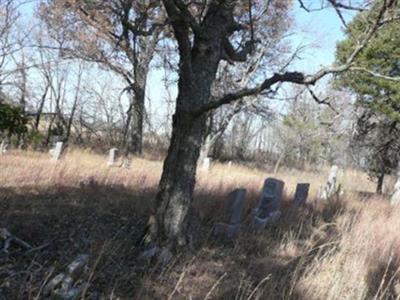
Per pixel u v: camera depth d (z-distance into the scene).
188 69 6.60
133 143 32.44
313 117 37.72
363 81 23.58
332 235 8.72
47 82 35.72
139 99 31.53
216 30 6.96
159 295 5.20
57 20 23.41
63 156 18.28
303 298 5.50
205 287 5.57
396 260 7.70
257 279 6.10
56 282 4.77
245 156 51.22
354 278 6.26
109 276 5.37
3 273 4.98
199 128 6.80
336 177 15.55
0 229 5.97
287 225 9.27
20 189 9.12
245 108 34.81
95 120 41.38
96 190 9.69
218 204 9.15
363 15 5.76
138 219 7.89
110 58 28.00
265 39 27.95
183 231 6.76
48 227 6.79
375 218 11.74
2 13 15.83
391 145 26.45
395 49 21.89
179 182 6.70
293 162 47.09
